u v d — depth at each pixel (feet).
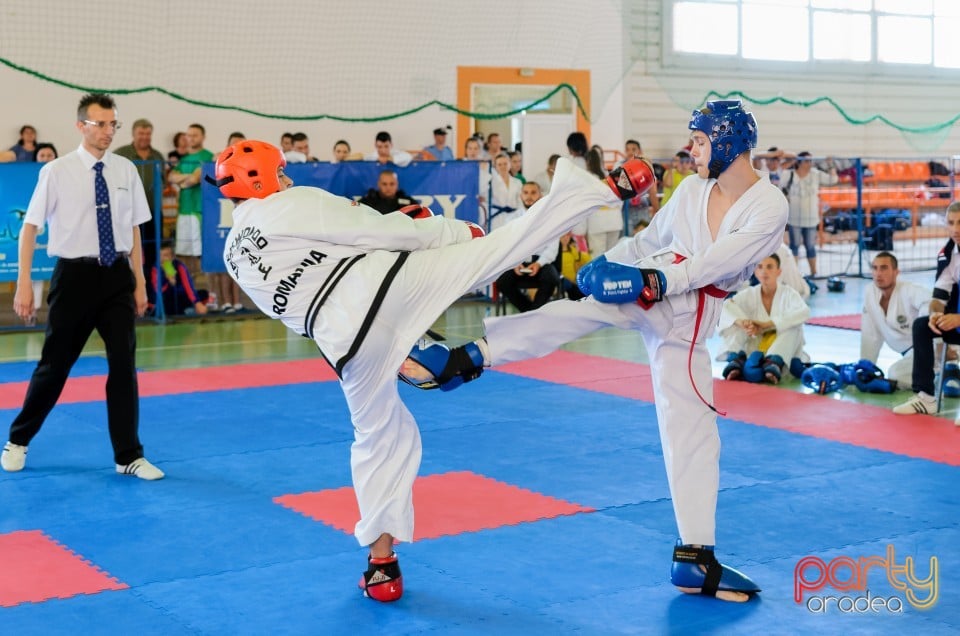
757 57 63.00
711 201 12.60
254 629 11.98
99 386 26.84
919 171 64.90
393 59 52.37
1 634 11.84
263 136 50.01
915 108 68.03
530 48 55.62
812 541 14.82
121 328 18.43
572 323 12.33
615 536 15.15
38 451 20.43
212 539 15.23
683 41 60.59
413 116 53.26
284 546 14.90
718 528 15.39
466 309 41.47
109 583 13.46
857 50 66.03
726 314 27.91
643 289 11.95
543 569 13.84
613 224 42.42
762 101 63.46
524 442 20.92
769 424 22.20
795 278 29.27
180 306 40.01
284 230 12.15
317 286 12.19
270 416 23.45
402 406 12.98
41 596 13.02
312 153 51.13
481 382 27.30
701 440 12.89
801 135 65.16
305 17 50.21
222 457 19.94
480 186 41.45
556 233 12.12
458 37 53.83
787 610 12.39
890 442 20.57
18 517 16.34
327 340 12.26
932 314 22.68
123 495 17.49
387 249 12.25
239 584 13.42
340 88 51.39
